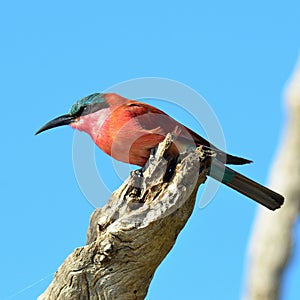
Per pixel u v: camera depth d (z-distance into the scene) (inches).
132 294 422.3
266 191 513.0
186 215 425.7
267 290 518.0
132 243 413.7
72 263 419.8
